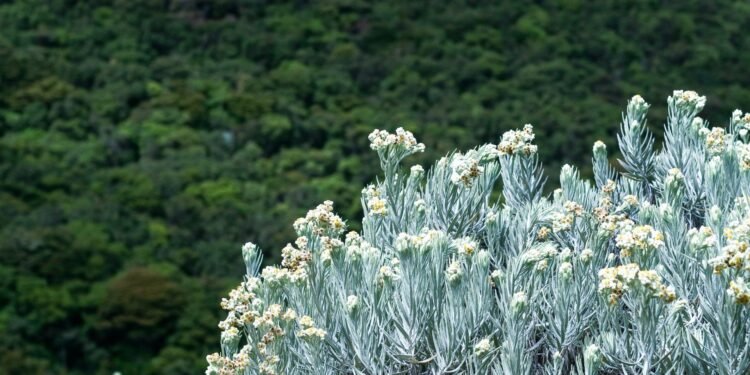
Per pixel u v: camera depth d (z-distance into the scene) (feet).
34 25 178.60
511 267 12.14
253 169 144.25
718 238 11.74
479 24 185.26
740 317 10.71
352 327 11.85
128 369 108.58
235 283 117.60
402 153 13.46
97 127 151.94
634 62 173.17
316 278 12.45
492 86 168.14
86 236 119.14
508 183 14.17
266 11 190.29
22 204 126.00
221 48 179.93
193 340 110.22
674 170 12.44
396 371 12.28
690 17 177.78
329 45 182.19
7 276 110.52
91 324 109.81
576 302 12.04
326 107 167.32
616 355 11.46
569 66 169.48
